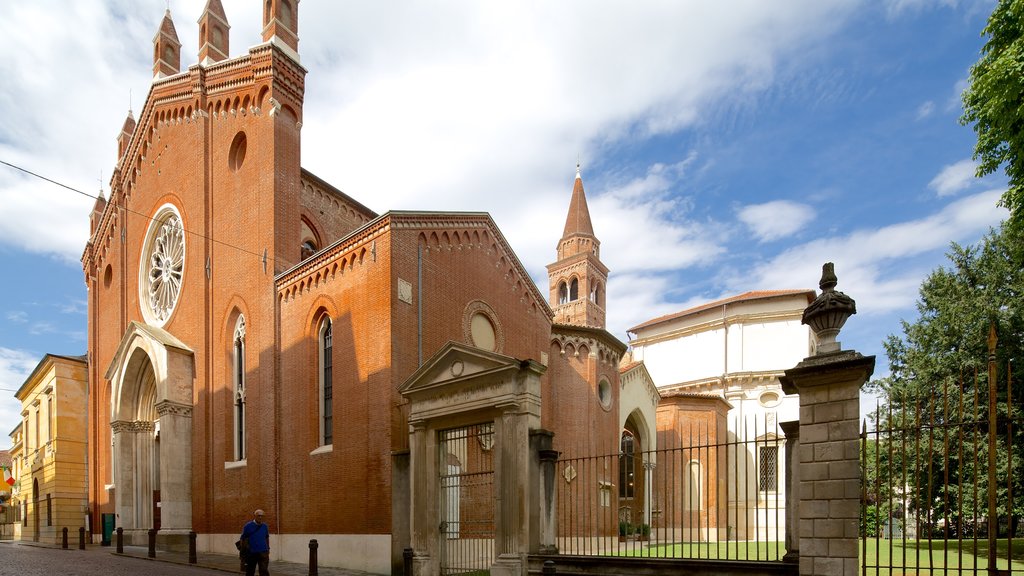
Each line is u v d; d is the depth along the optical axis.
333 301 22.12
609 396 33.22
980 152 18.83
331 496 20.72
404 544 17.88
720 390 47.53
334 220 32.09
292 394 23.19
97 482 35.06
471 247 24.89
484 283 25.53
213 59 30.41
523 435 15.32
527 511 15.01
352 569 19.41
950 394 25.86
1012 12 16.44
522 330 28.08
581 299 64.62
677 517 38.66
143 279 33.09
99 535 34.00
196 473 26.92
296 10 28.25
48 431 38.72
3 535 52.69
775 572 11.26
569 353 31.44
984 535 31.77
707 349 50.16
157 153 32.66
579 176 70.69
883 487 26.00
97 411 36.06
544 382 29.56
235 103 28.17
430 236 22.52
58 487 36.38
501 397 15.73
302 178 30.06
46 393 39.78
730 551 25.81
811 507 10.77
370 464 19.55
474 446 21.27
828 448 10.73
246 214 26.69
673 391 49.53
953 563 18.77
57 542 35.38
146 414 31.80
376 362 20.09
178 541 26.25
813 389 11.03
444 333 22.56
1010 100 16.20
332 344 21.88
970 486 24.78
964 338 27.67
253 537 15.73
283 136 26.47
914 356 29.64
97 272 38.03
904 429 9.96
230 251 27.17
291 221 26.19
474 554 17.98
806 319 11.55
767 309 48.16
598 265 67.56
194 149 29.83
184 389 27.78
